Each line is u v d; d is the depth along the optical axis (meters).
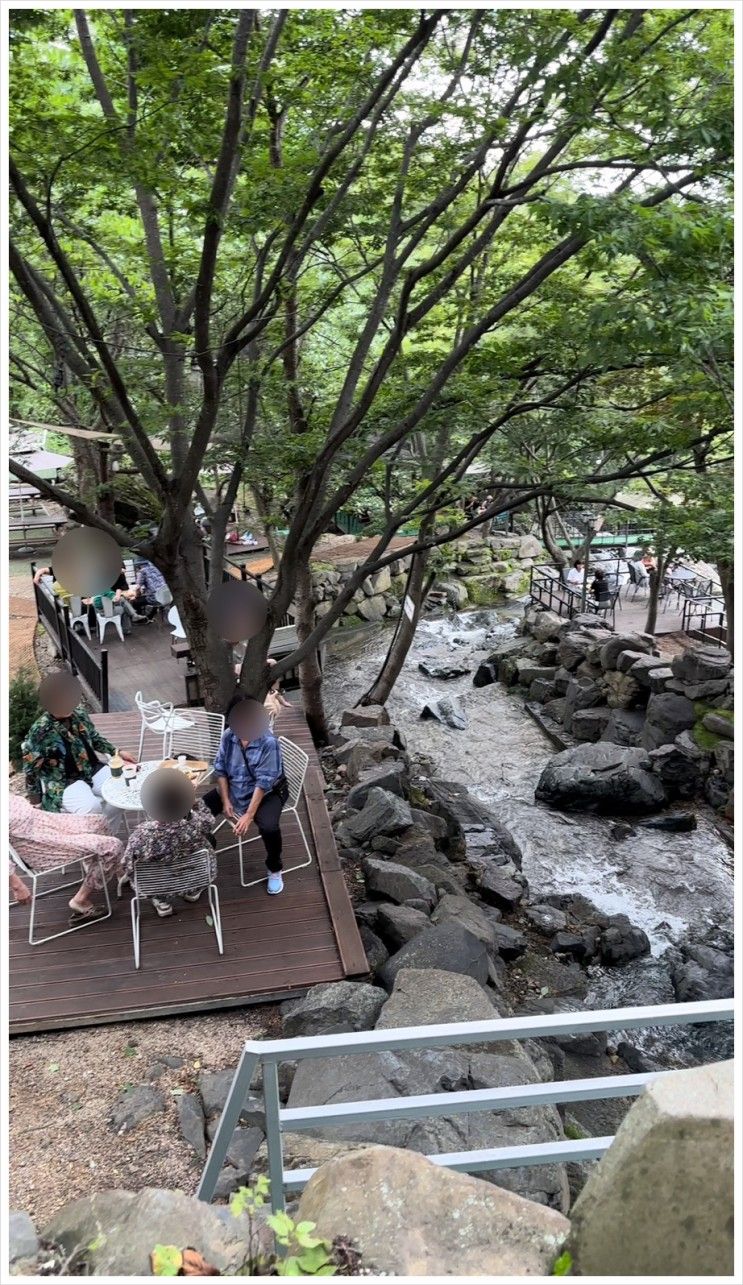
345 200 6.98
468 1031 1.92
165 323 7.26
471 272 9.30
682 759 11.33
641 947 8.33
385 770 9.59
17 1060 4.83
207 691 7.84
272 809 6.04
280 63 6.33
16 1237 2.22
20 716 9.83
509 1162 2.24
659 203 5.61
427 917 6.42
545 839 10.61
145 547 6.93
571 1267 1.84
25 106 5.36
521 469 9.35
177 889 5.46
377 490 11.38
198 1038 5.04
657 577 15.53
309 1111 2.13
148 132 5.37
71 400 9.92
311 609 11.82
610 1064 6.70
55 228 7.81
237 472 8.09
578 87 5.14
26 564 19.17
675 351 5.38
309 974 5.43
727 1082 1.77
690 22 5.90
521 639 17.19
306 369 10.54
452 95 6.92
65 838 5.57
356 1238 2.04
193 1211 2.29
